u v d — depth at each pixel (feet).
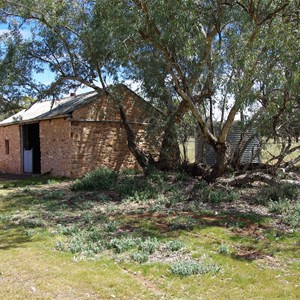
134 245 19.12
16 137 67.10
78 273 15.37
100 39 35.86
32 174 61.67
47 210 29.32
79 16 39.47
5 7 41.81
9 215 28.07
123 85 47.47
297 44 24.30
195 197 31.99
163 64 34.99
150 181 38.24
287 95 29.40
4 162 71.87
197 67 33.09
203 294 13.30
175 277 14.92
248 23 30.50
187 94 34.58
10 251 18.75
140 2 28.32
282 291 13.42
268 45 25.43
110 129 54.39
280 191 29.89
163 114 41.55
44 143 57.57
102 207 29.81
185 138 42.42
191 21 28.27
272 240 19.71
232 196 30.58
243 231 21.66
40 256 17.81
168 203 29.96
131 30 30.30
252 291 13.46
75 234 21.54
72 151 50.44
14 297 13.06
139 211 27.68
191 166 41.24
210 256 17.39
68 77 45.80
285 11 27.63
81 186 38.83
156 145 44.75
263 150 41.34
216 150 36.68
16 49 43.86
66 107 55.11
